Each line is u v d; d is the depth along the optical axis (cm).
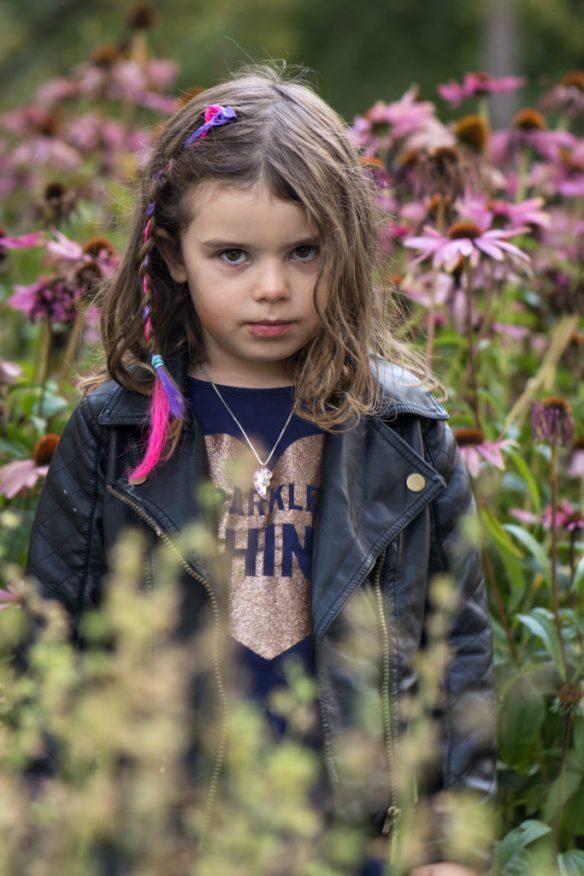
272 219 229
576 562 342
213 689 235
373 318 265
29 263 498
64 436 254
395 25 1794
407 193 398
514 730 300
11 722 232
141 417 247
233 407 249
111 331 254
